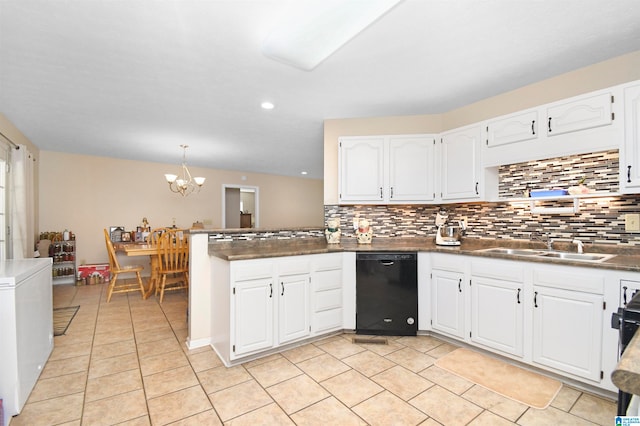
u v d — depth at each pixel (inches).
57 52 83.1
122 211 230.2
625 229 87.4
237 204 332.5
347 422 66.0
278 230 123.5
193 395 76.1
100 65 90.4
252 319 93.0
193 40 77.6
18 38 76.5
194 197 264.2
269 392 77.2
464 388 78.5
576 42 80.3
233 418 67.4
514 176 112.0
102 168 222.8
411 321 111.3
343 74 97.2
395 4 61.4
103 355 98.2
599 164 92.0
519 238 111.3
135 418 67.6
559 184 100.6
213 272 105.4
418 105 124.8
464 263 100.7
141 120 140.9
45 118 137.4
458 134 116.9
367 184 127.1
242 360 93.6
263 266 95.3
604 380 72.6
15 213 144.6
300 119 140.9
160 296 167.8
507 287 89.6
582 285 75.6
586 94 85.7
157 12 66.8
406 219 136.4
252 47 80.9
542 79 102.0
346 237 137.9
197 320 105.0
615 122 80.8
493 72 96.8
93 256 218.8
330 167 140.5
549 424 65.0
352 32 70.6
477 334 96.8
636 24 72.6
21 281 73.4
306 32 71.0
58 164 207.0
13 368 68.6
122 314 140.6
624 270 69.7
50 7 65.0
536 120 96.0
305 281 104.6
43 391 77.7
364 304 113.3
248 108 126.4
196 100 117.6
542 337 82.5
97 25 71.5
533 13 68.6
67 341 109.1
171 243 166.1
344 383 81.2
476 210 124.9
